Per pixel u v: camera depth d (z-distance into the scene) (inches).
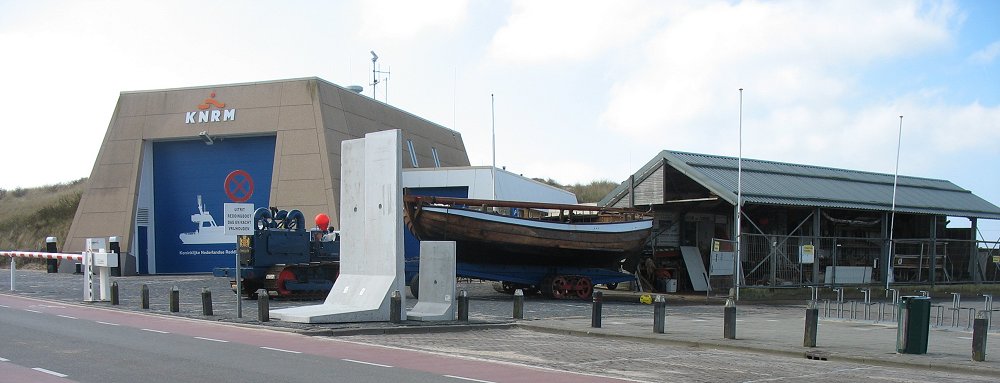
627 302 1126.4
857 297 1397.6
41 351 502.0
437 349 556.7
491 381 418.3
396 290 705.0
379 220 727.7
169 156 1782.7
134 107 1787.6
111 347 528.1
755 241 1379.2
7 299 963.3
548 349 574.9
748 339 650.2
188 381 397.4
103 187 1759.4
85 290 920.9
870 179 1638.8
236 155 1747.0
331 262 1055.6
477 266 1102.4
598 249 1154.0
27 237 2373.3
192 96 1764.3
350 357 502.0
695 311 989.2
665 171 1309.1
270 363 465.1
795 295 1307.8
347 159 772.0
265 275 1019.9
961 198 1766.7
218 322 709.3
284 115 1694.1
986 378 478.0
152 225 1769.2
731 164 1382.9
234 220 733.3
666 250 1357.0
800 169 1535.4
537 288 1184.8
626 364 505.0
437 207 1049.5
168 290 1187.3
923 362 522.0
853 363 539.8
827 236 1499.8
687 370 484.1
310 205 1631.4
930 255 1632.6
